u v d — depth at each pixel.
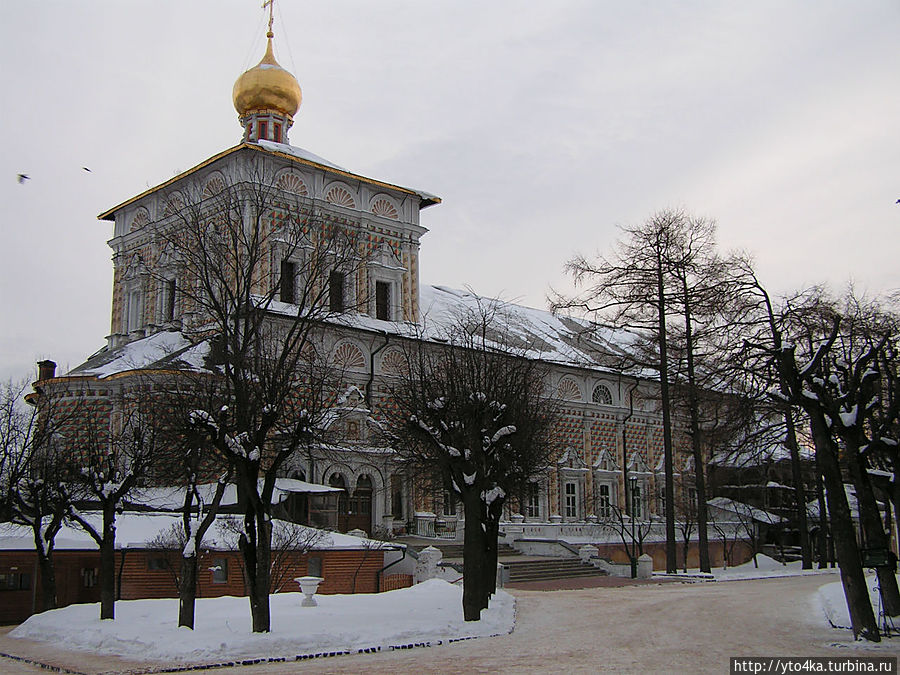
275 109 54.62
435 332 53.66
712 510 62.34
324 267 28.20
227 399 24.14
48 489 30.59
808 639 21.03
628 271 45.00
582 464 60.16
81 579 31.50
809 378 21.69
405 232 54.97
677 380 44.62
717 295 39.56
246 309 23.97
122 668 18.61
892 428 27.94
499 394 28.19
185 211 48.34
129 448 32.47
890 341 30.73
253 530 22.05
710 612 26.78
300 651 20.11
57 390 43.50
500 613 25.58
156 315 50.25
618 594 34.28
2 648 22.27
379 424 45.50
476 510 24.62
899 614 21.70
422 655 19.77
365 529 46.94
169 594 32.34
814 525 60.25
